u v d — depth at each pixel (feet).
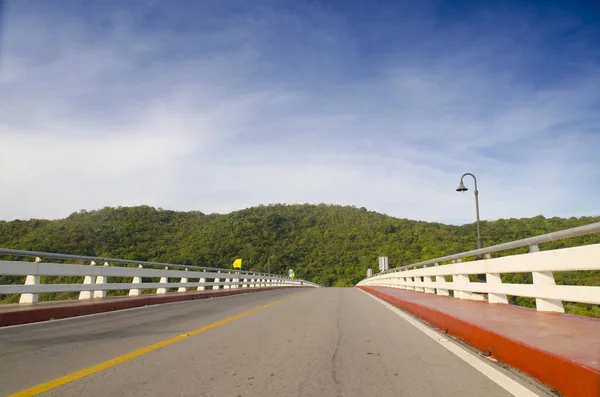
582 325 19.70
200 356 19.60
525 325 20.18
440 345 22.36
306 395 13.74
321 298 65.05
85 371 16.67
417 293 55.67
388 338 24.77
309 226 460.14
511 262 25.57
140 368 17.24
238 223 366.84
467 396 13.39
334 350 21.12
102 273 44.14
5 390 14.08
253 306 47.88
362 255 333.83
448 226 311.06
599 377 11.27
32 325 30.04
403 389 14.32
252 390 14.26
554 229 132.36
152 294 58.13
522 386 14.28
